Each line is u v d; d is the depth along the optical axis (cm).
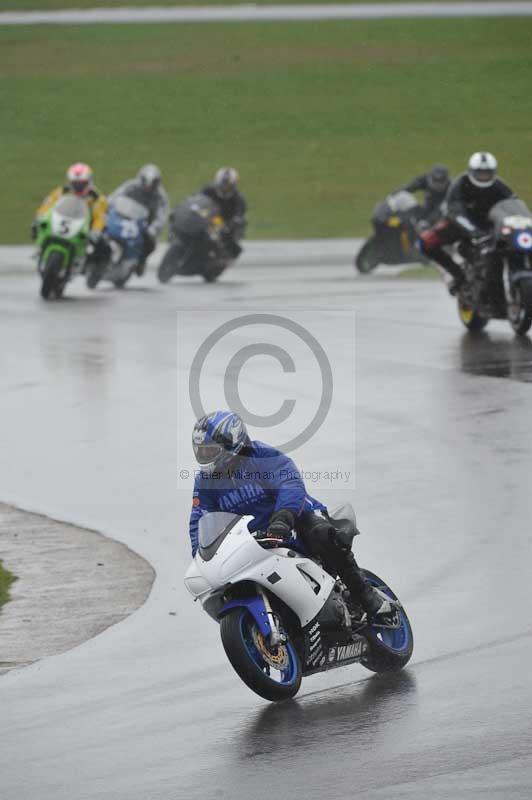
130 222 9488
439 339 6644
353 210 13900
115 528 3769
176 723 2398
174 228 9819
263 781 2109
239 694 2548
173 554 3519
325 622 2569
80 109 18100
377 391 5372
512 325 6638
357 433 4684
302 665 2552
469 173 6669
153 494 4100
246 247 12088
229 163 15925
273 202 14300
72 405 5359
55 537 3712
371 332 6931
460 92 17875
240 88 18625
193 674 2669
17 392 5653
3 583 3341
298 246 12081
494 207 6612
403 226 9962
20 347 6756
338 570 2616
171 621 3016
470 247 6700
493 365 5844
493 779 2053
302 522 2617
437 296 8469
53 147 16700
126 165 15962
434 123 16888
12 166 15988
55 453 4631
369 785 2064
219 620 2598
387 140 16438
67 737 2352
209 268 9856
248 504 2564
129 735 2348
